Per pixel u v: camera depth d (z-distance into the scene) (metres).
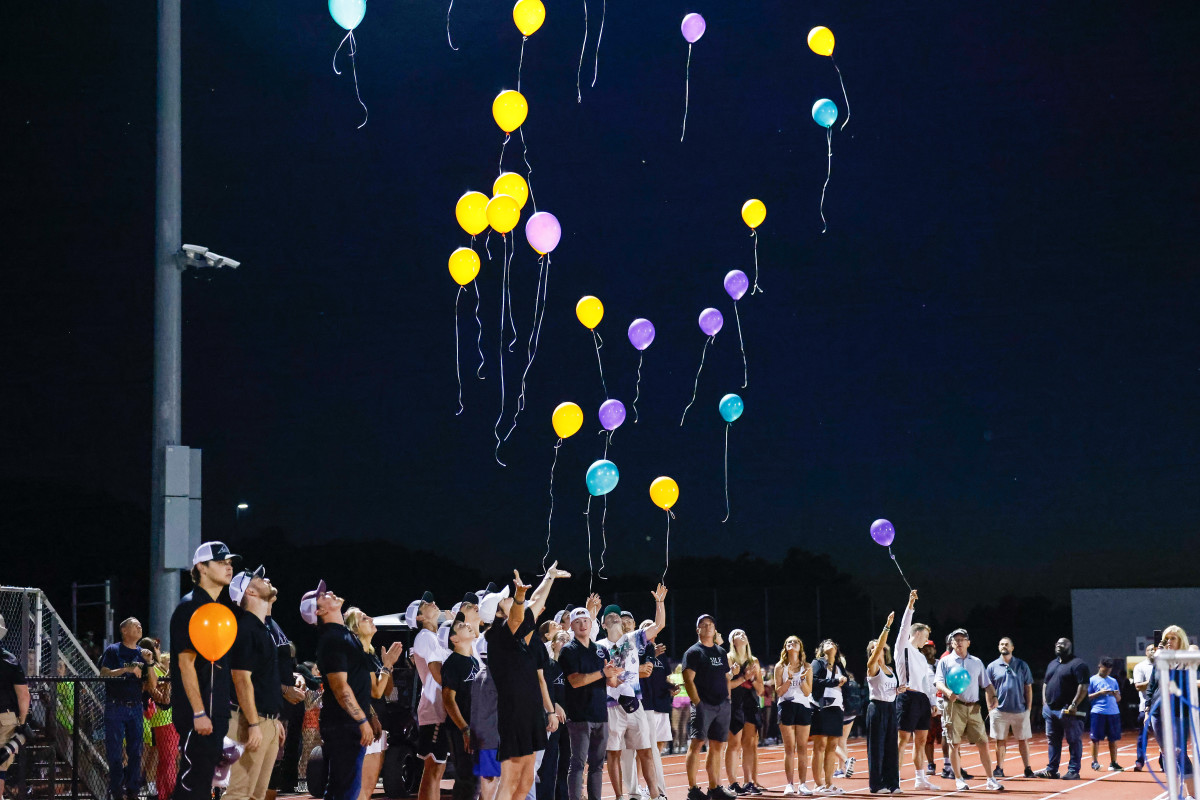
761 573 40.53
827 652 13.10
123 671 10.88
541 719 7.80
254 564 45.84
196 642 6.38
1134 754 18.81
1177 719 7.80
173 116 11.45
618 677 10.11
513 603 7.79
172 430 11.05
